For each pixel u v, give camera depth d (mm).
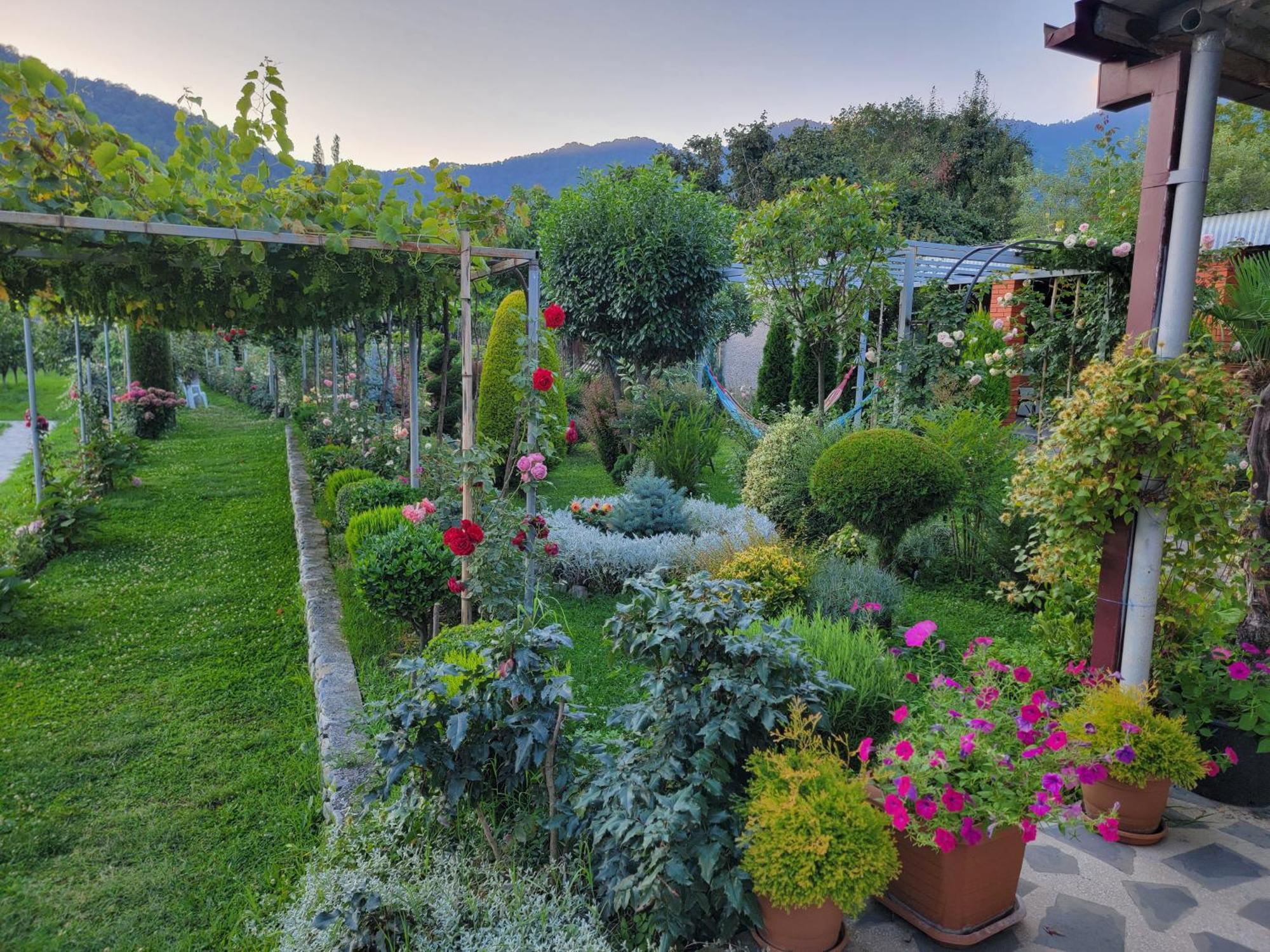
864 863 1788
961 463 5469
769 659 2078
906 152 25078
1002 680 2539
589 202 9742
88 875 2605
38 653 4543
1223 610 3184
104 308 4426
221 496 8867
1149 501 2752
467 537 3615
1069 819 1979
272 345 13414
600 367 11281
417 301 4805
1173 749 2422
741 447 8664
